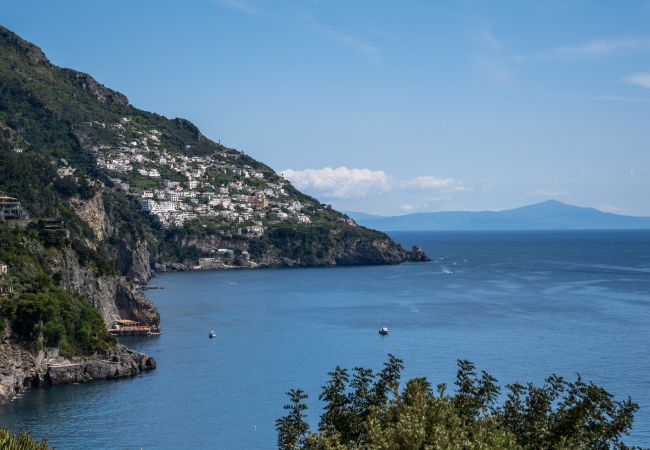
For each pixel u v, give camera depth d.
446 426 45.94
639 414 109.50
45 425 108.06
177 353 163.25
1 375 123.25
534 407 51.72
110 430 106.38
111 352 144.62
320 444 46.25
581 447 48.25
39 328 133.75
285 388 130.50
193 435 104.44
